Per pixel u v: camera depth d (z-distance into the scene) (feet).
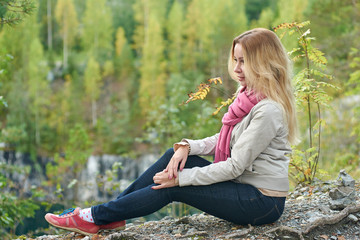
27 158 83.10
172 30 128.36
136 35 140.05
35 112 95.66
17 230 17.13
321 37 38.99
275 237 7.00
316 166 11.77
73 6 138.21
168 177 7.16
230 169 6.82
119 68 125.18
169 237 7.45
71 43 137.80
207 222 8.26
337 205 8.26
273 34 7.11
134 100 114.93
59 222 7.43
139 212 7.32
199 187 7.13
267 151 7.01
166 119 25.27
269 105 6.76
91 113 109.91
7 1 11.25
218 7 117.19
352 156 19.70
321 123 11.02
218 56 107.04
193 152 7.61
